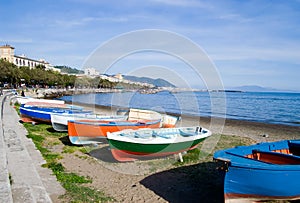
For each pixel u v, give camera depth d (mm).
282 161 6301
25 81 63188
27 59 110562
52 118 14117
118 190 6891
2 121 14094
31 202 4648
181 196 6645
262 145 7250
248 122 23766
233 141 14211
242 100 60844
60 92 60719
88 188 6723
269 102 53969
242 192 5570
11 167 6453
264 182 5391
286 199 5836
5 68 52562
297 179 5512
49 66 123688
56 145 11641
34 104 20797
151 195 6660
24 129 13430
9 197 4633
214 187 7242
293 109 38250
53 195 5863
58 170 7680
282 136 16734
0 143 8570
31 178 5848
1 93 35625
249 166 5266
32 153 8820
